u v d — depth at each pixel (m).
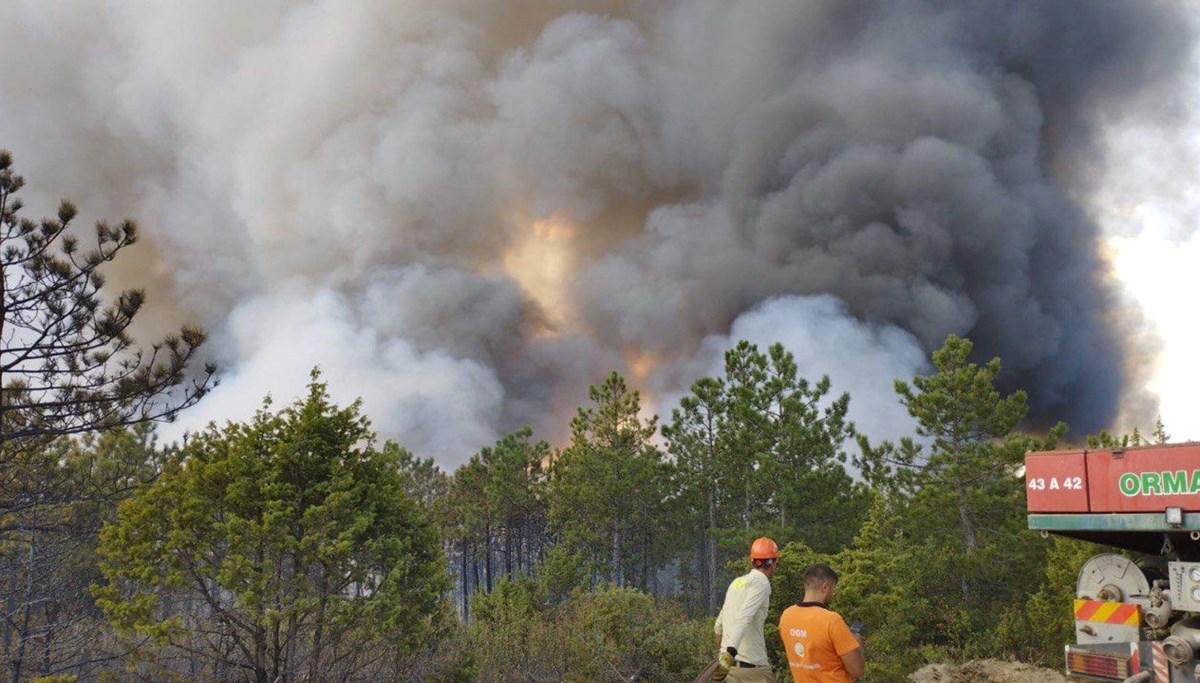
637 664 17.06
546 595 27.98
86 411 13.20
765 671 5.47
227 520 13.97
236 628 13.71
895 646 20.97
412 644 14.67
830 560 21.44
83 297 13.03
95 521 16.11
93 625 15.19
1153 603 6.95
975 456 26.47
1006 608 24.55
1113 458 7.16
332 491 14.19
